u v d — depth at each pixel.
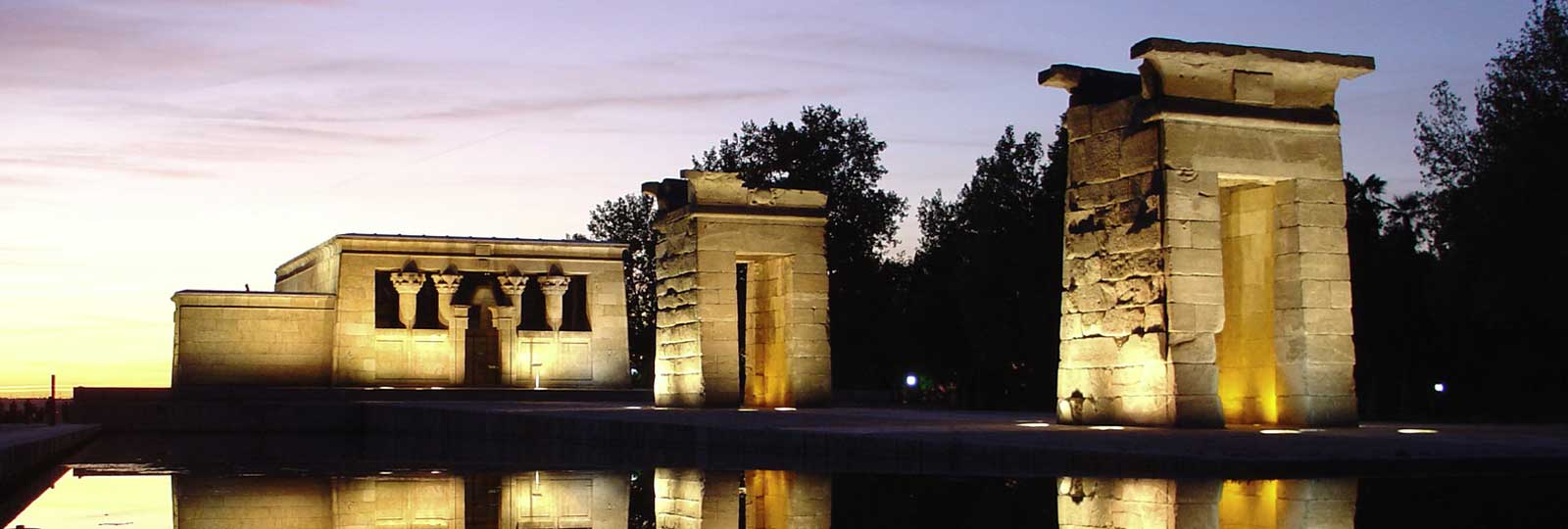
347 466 34.06
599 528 19.73
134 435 59.75
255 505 24.48
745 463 29.38
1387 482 20.27
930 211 83.88
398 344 70.00
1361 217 63.50
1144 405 32.03
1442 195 53.84
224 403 62.47
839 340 84.94
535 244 73.12
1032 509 18.48
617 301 74.19
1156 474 21.94
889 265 87.50
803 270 50.97
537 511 22.33
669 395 51.81
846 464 27.72
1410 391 64.75
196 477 31.41
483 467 32.47
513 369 71.81
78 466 37.28
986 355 72.56
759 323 53.72
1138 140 32.62
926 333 80.88
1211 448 23.53
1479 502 18.00
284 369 70.44
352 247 70.19
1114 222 33.22
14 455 30.45
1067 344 34.34
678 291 51.28
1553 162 48.62
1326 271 33.16
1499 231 49.91
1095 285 33.66
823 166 86.75
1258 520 16.80
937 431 28.94
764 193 50.97
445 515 22.25
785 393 50.97
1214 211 32.12
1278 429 31.38
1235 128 32.50
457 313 70.75
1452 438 26.28
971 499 20.03
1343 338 33.16
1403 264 62.81
